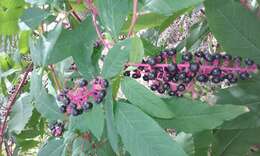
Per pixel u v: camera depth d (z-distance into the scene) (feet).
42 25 1.08
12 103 1.49
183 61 0.85
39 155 1.10
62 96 0.86
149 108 0.80
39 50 0.98
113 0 0.85
